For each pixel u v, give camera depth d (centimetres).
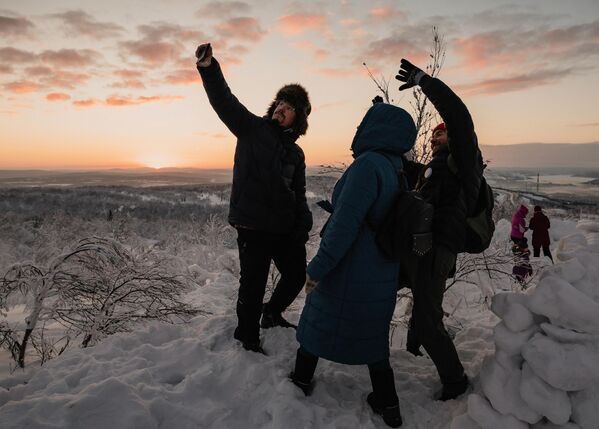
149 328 281
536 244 785
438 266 210
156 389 206
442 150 229
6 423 171
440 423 200
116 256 344
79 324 321
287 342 264
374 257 194
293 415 191
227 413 200
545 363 165
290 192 254
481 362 236
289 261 278
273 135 248
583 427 162
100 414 181
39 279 312
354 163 196
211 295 463
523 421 172
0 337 296
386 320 202
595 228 234
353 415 200
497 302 195
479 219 218
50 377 219
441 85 213
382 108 201
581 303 167
